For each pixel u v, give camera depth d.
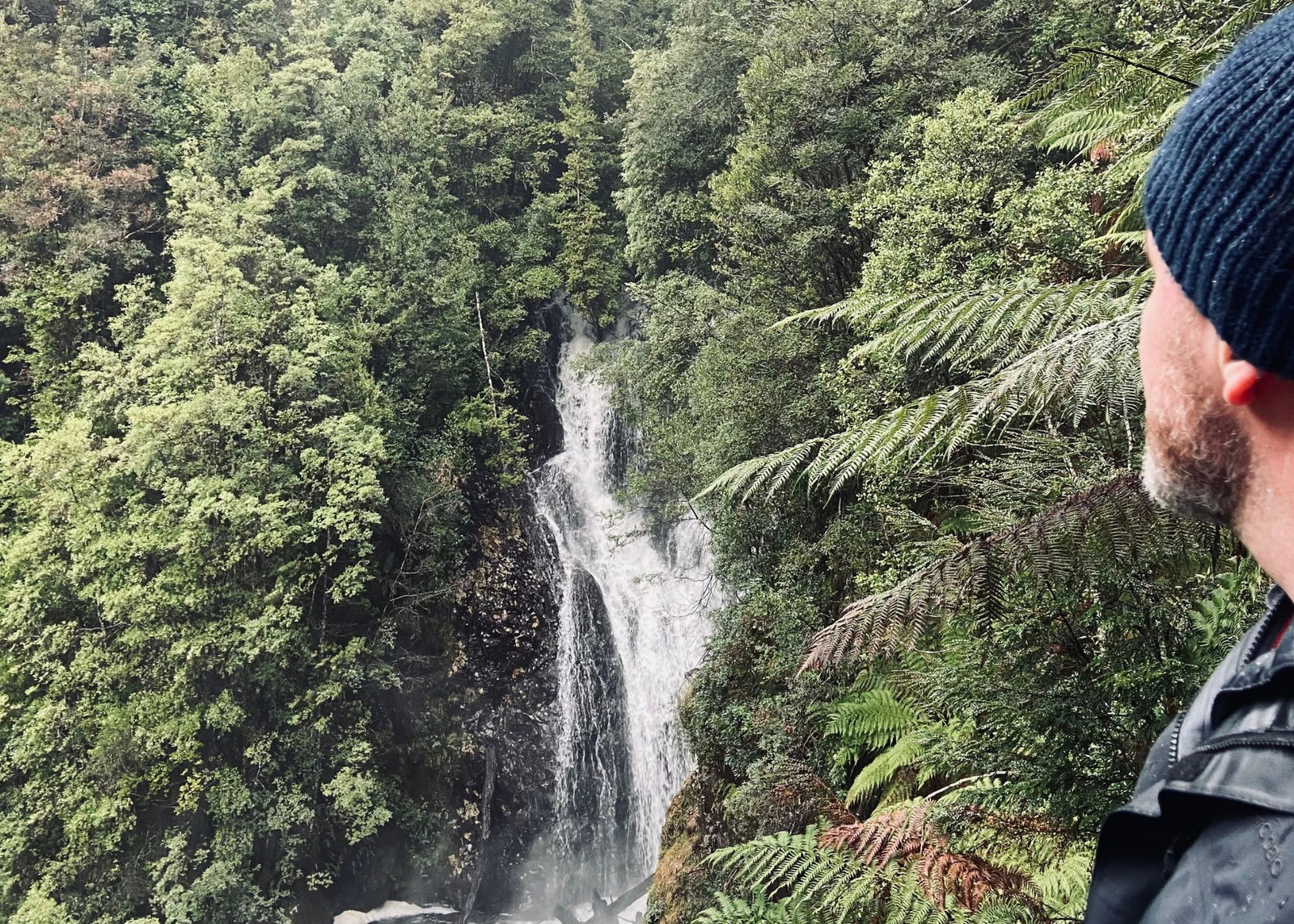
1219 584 2.46
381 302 21.05
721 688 12.59
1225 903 0.50
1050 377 2.10
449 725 20.25
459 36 25.98
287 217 21.36
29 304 20.20
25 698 17.12
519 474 22.69
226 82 22.78
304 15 25.52
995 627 2.80
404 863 19.09
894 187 11.75
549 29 28.27
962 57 13.79
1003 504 3.17
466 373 22.88
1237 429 0.51
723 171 20.09
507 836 20.00
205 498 16.20
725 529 12.79
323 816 18.17
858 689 7.35
